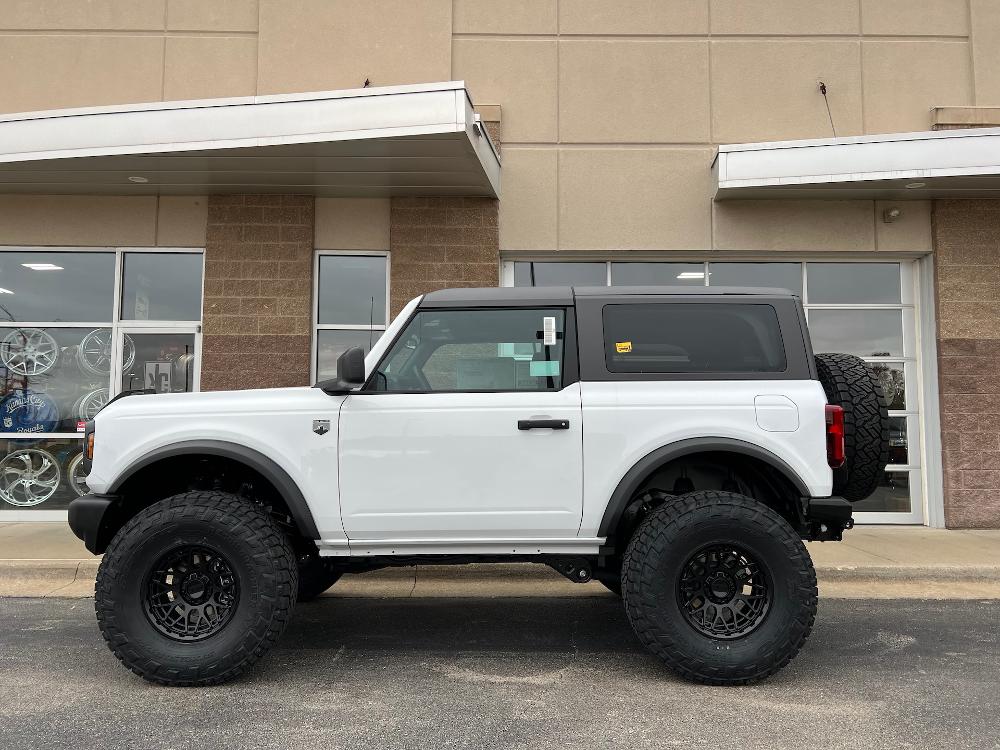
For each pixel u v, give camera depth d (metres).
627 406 3.64
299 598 5.27
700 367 3.75
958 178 7.62
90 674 3.78
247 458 3.62
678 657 3.42
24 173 7.74
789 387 3.67
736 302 3.84
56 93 8.66
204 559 3.57
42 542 7.04
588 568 3.84
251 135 6.89
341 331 8.56
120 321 8.59
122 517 3.88
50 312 8.63
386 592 5.71
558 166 8.62
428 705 3.35
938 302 8.42
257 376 8.33
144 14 8.69
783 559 3.42
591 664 3.96
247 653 3.44
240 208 8.45
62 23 8.70
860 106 8.62
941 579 6.09
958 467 8.26
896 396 8.70
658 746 2.91
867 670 3.86
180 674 3.42
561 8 8.73
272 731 3.05
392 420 3.65
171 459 3.81
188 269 8.63
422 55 8.63
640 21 8.71
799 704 3.36
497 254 8.48
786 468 3.57
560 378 3.74
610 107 8.65
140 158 7.27
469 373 3.79
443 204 8.49
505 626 4.77
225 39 8.68
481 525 3.63
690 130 8.62
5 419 8.60
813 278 8.80
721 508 3.45
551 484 3.62
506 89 8.66
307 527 3.63
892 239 8.51
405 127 6.66
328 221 8.54
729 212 8.54
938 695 3.48
